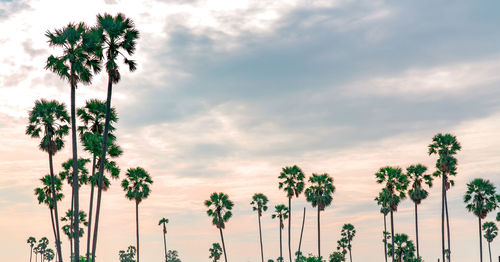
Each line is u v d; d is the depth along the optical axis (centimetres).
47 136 4247
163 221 9656
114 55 3406
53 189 4331
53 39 3312
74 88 3309
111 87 3397
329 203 6712
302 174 7262
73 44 3347
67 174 5816
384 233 9006
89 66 3381
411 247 6309
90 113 4228
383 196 5469
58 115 4309
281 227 8325
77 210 3167
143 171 6181
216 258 11425
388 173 5431
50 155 4300
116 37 3400
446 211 6238
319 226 6656
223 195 6756
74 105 3306
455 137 6009
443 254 6022
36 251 14375
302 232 7538
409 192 6681
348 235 10744
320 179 6794
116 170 4256
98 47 3356
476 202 6112
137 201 6131
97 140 4075
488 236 9500
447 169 6000
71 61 3272
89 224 4159
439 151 6103
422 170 6650
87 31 3369
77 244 3114
